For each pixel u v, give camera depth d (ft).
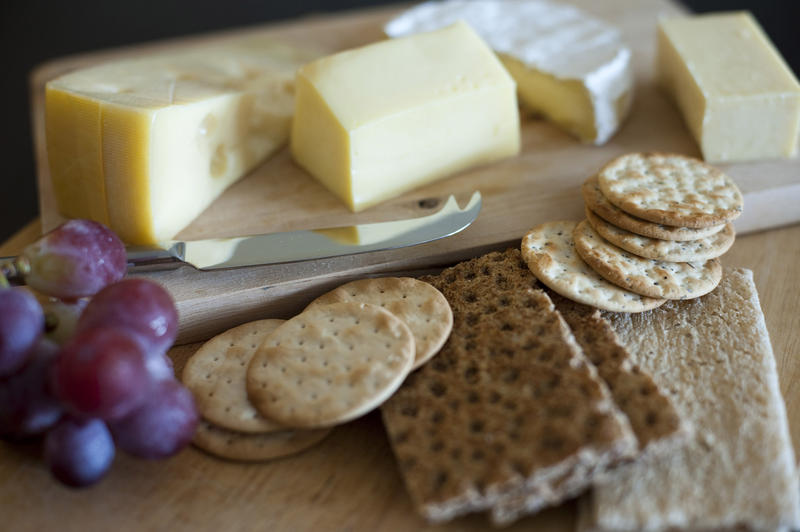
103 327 0.95
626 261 1.16
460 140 1.35
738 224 1.32
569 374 1.01
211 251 1.20
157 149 1.22
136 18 2.48
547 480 0.96
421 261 1.22
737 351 1.10
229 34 1.76
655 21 1.75
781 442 1.00
